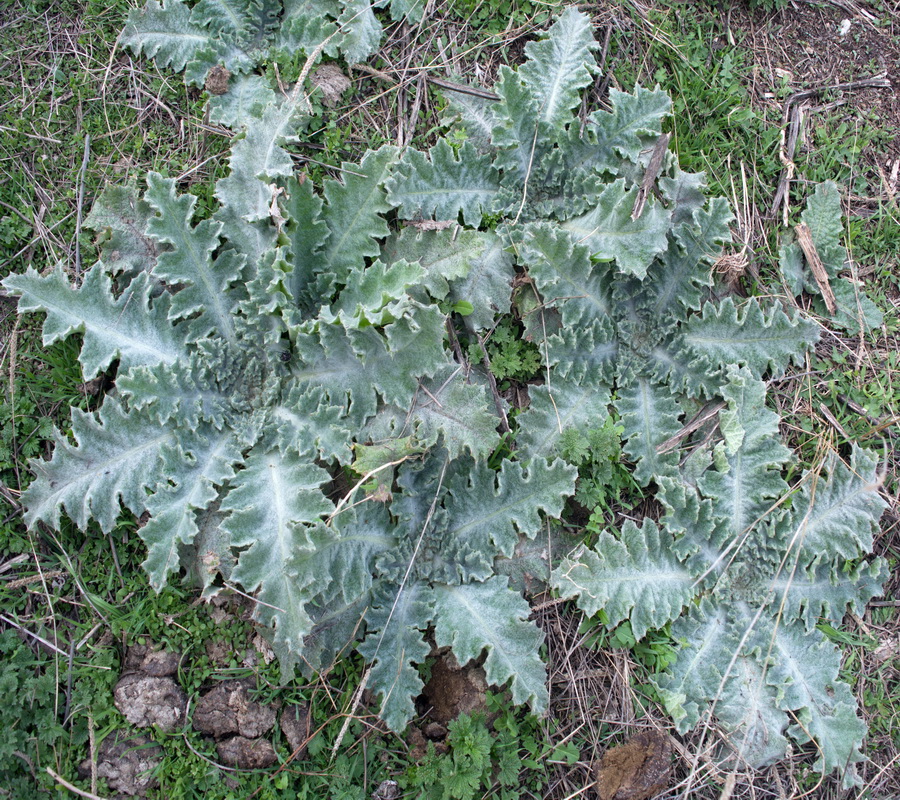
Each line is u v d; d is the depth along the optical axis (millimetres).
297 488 920
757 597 1014
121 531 965
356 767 955
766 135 1115
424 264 989
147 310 958
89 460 930
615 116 1028
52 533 959
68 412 985
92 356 933
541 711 927
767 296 1069
